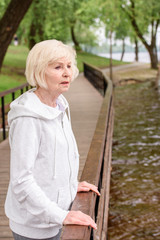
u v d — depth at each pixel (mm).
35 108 1487
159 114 14125
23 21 25078
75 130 7859
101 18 28812
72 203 1793
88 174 2340
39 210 1433
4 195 4141
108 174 5340
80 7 27703
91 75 19391
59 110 1675
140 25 38031
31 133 1452
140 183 6598
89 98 13312
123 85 27984
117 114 14617
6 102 13148
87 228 1471
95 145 3289
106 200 4219
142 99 18938
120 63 47844
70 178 1646
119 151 8875
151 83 27969
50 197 1563
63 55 1516
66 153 1600
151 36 38688
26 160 1433
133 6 32438
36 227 1538
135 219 5160
